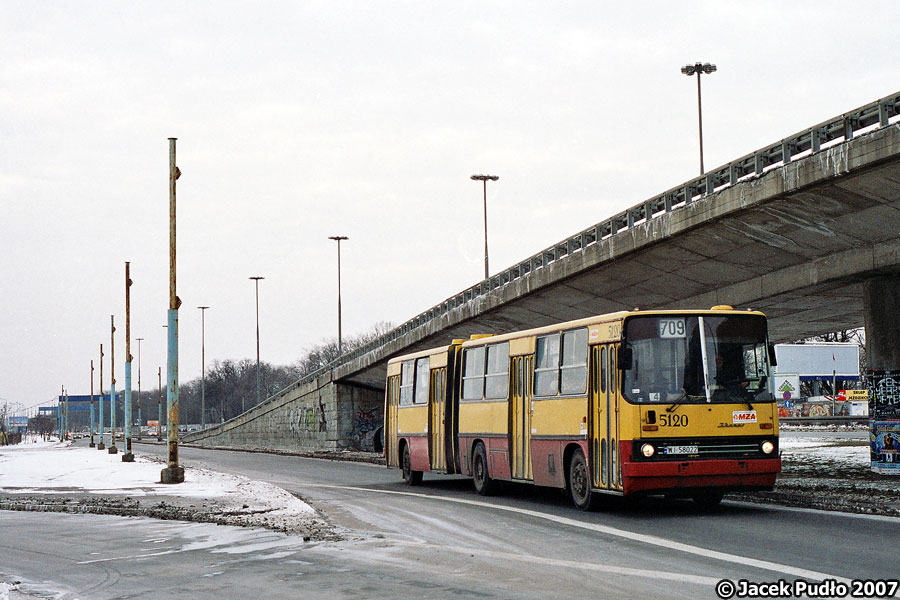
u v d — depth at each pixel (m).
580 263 36.81
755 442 17.42
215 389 191.38
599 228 35.91
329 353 170.88
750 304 32.97
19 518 19.44
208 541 14.82
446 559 12.30
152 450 76.88
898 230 25.03
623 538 14.08
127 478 30.06
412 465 28.92
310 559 12.60
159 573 11.92
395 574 11.22
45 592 10.75
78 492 24.66
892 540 13.04
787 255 29.38
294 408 77.44
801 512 17.38
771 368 17.78
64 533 16.56
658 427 17.08
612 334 17.91
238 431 91.25
